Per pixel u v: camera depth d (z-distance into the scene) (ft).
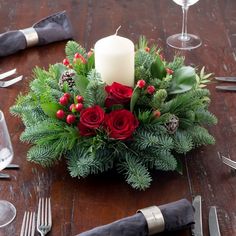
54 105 4.51
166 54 6.08
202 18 6.70
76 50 5.16
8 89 5.55
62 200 4.43
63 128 4.50
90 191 4.48
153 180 4.55
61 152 4.52
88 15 6.75
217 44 6.22
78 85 4.53
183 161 4.71
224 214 4.32
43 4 7.00
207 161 4.71
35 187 4.53
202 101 4.89
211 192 4.48
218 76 5.70
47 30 6.17
